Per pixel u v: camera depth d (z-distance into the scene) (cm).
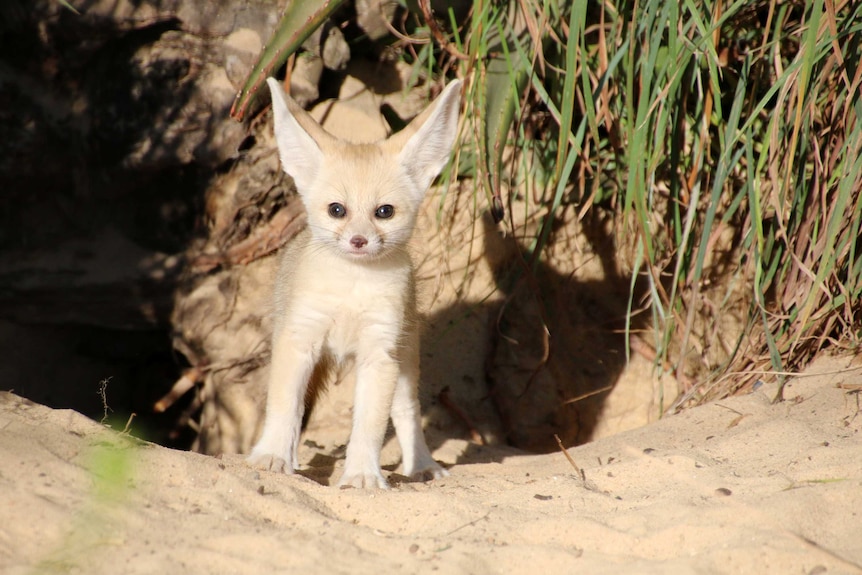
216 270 1041
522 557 454
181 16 945
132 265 1031
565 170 746
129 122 979
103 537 453
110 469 432
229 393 1042
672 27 733
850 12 767
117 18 934
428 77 949
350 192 698
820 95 812
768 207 909
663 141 864
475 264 1088
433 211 1074
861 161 700
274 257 1045
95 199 1024
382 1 1000
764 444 625
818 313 793
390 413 761
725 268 1047
